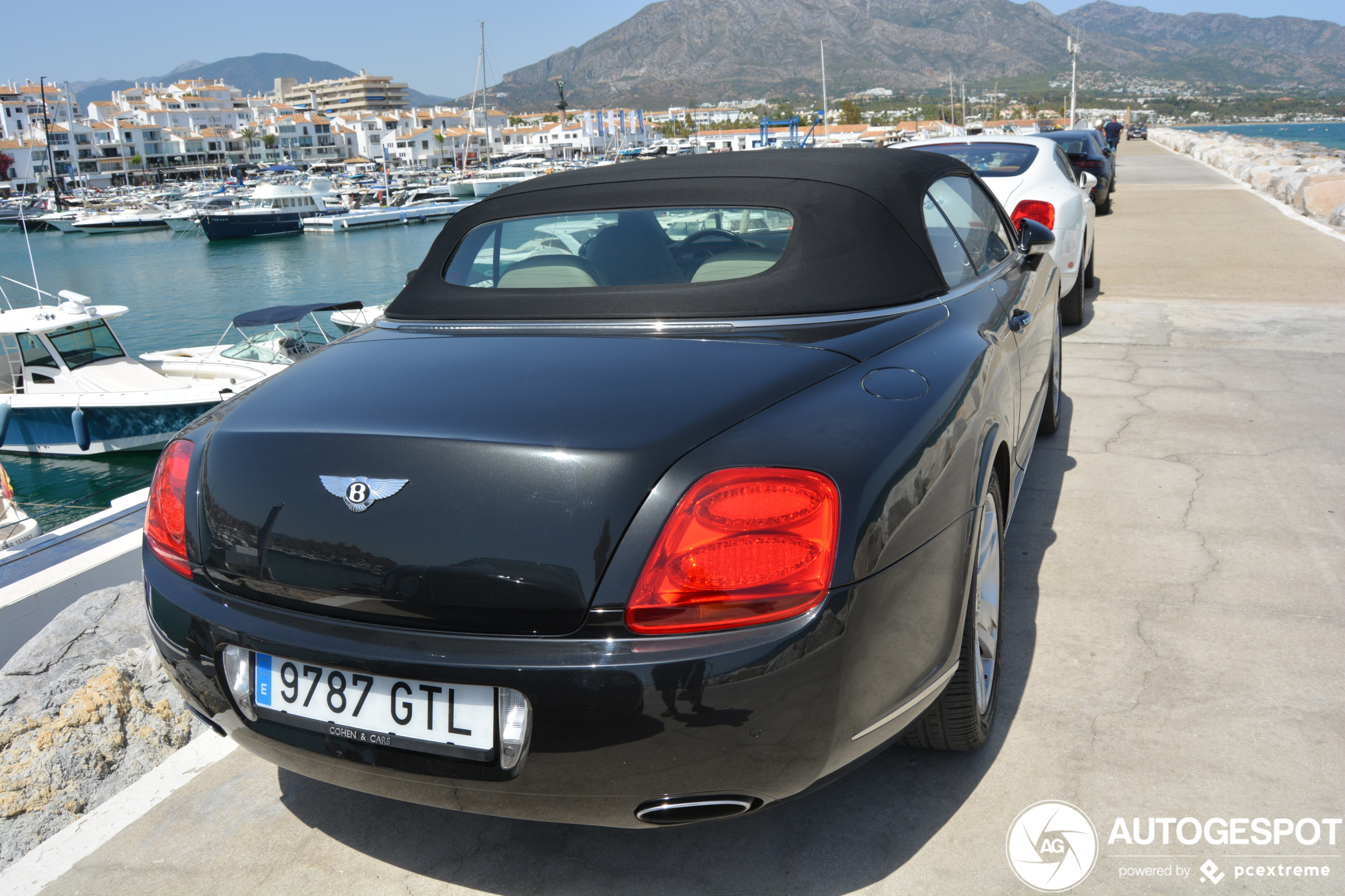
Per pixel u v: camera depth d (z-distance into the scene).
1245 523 3.29
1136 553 3.11
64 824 2.25
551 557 1.45
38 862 2.04
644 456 1.48
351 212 71.69
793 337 1.89
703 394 1.63
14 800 2.26
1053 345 3.97
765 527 1.44
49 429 15.84
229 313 36.16
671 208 2.27
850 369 1.80
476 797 1.53
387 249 56.44
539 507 1.47
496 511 1.48
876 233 2.17
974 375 2.00
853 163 2.38
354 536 1.55
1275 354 5.64
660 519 1.44
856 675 1.51
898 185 2.34
